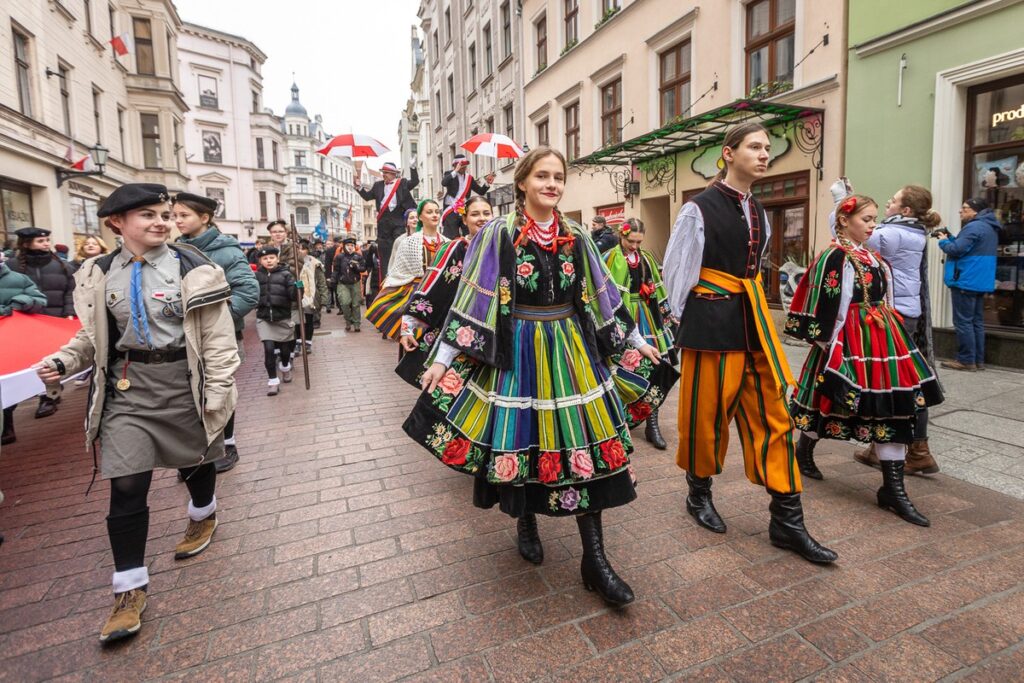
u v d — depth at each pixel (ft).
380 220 26.66
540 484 7.16
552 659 6.40
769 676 6.07
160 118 75.10
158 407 7.71
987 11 18.83
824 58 24.58
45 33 44.91
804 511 9.78
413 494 10.89
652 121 36.32
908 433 9.37
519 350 7.05
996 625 6.75
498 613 7.23
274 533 9.48
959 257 18.86
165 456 7.81
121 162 63.36
